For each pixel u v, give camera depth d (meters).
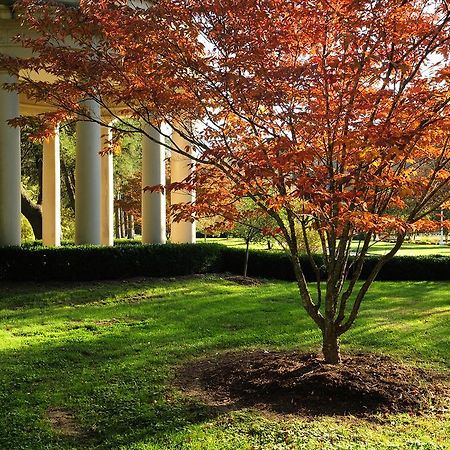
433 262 18.84
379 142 5.42
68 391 6.74
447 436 5.36
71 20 6.91
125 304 13.02
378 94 5.91
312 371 6.69
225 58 6.02
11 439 5.39
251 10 5.95
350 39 5.24
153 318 11.39
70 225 32.56
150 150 17.59
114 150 8.42
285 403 6.11
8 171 15.59
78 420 5.86
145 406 6.17
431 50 5.86
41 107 21.94
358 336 9.73
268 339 9.48
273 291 15.18
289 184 5.77
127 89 6.93
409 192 5.63
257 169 5.80
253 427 5.48
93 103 15.88
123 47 6.86
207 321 11.01
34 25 7.20
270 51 6.10
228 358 8.17
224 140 6.54
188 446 5.11
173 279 16.48
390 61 5.57
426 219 7.51
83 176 16.28
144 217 17.88
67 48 7.08
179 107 6.96
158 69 6.40
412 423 5.66
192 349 8.80
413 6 5.88
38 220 27.22
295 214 6.61
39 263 15.00
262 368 7.15
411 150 5.81
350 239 7.02
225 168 7.10
